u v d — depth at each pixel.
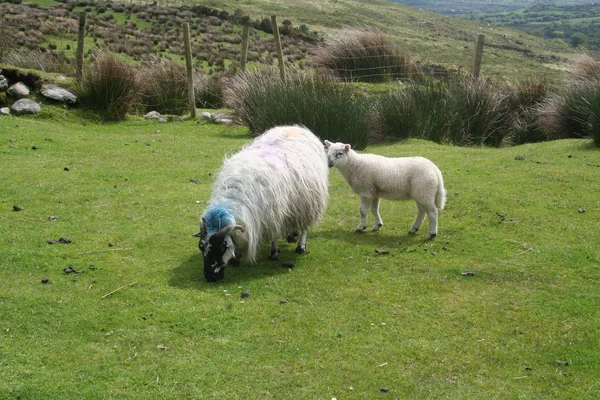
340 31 20.97
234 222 6.16
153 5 51.31
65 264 6.66
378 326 5.68
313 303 6.07
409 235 8.05
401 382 4.87
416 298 6.25
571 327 5.73
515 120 15.34
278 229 6.71
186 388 4.68
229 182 6.44
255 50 35.84
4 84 14.23
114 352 5.09
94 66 15.48
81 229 7.69
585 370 5.11
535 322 5.82
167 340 5.30
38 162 10.42
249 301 6.04
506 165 11.17
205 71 27.58
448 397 4.71
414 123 14.18
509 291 6.45
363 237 7.96
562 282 6.67
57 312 5.63
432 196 7.71
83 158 10.95
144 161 11.01
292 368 5.00
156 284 6.31
